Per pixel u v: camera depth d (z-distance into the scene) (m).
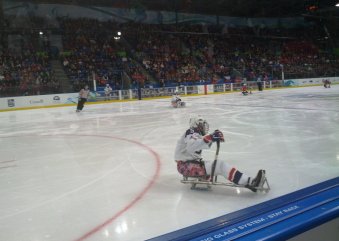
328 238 2.52
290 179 4.64
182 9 32.53
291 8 26.23
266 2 25.84
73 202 4.18
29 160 6.77
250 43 35.62
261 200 3.90
